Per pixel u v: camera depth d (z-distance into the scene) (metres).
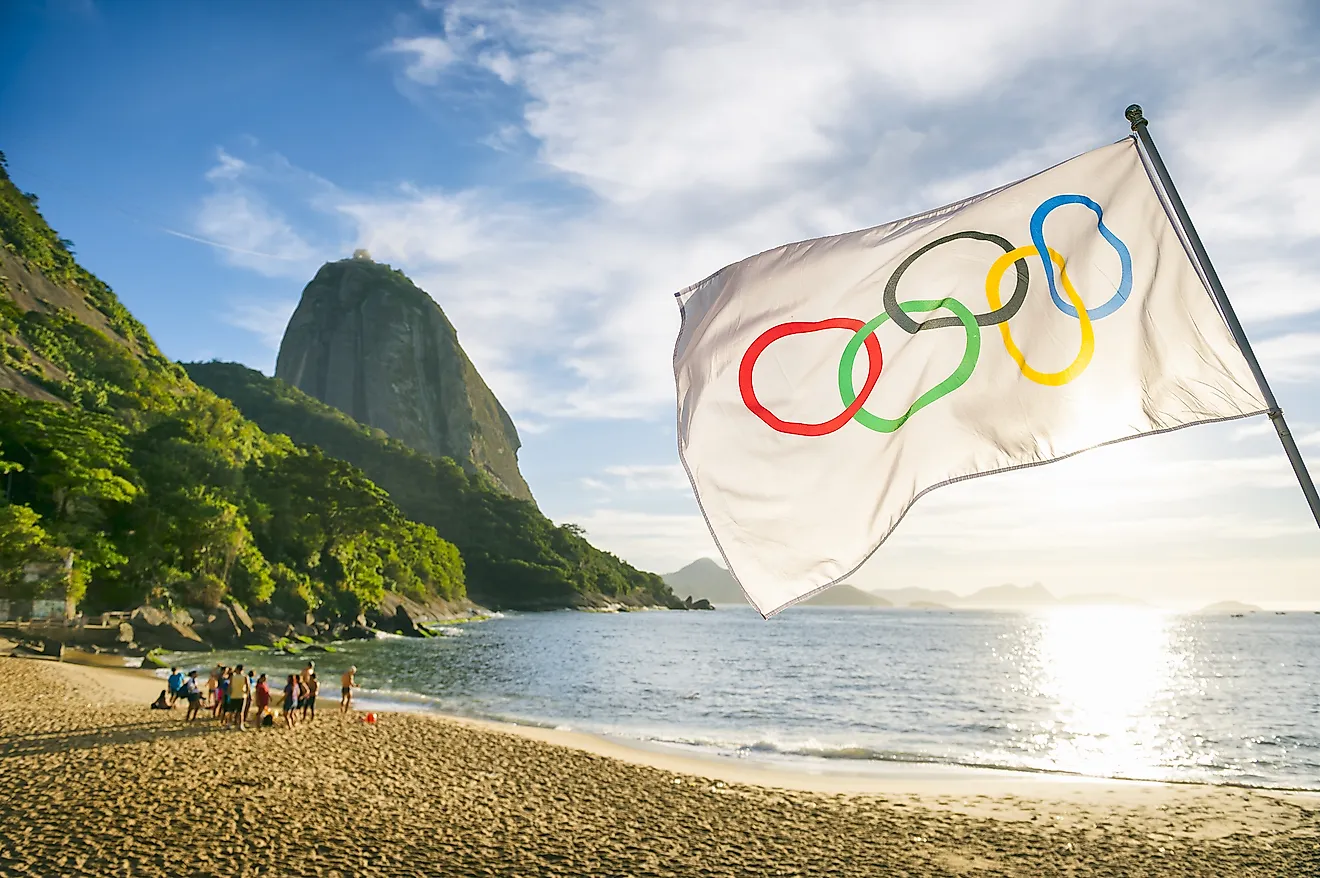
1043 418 6.88
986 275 7.21
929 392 7.14
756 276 7.57
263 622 90.56
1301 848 16.38
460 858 14.28
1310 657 98.38
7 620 60.88
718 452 7.34
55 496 79.50
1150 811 19.30
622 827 16.73
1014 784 23.02
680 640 125.88
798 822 17.69
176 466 99.69
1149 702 49.06
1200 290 6.70
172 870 13.05
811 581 7.04
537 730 31.69
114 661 55.03
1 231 186.38
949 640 139.25
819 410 7.28
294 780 19.25
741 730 35.69
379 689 50.22
